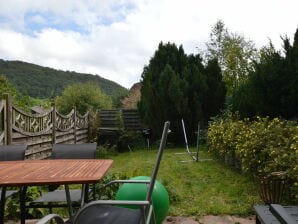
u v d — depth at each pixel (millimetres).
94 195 3592
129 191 3391
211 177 6742
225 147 7801
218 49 18000
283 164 4559
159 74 12797
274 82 7527
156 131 12203
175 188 5586
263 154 5477
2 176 2467
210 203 4824
